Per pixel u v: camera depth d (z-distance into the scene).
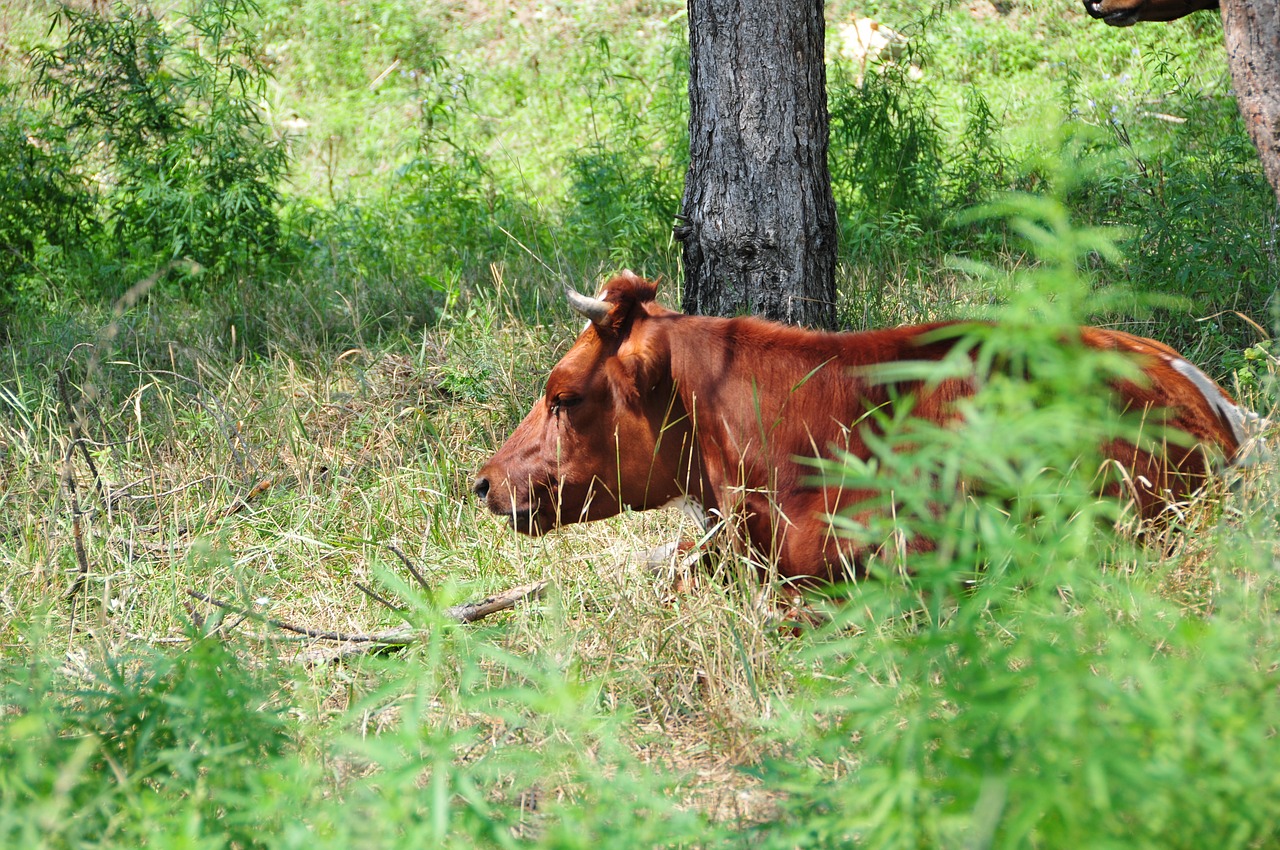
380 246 14.23
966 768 3.51
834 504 6.49
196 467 9.10
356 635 6.76
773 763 4.71
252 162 14.53
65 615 7.23
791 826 4.46
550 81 20.09
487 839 4.29
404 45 21.59
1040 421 3.58
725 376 6.77
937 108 17.98
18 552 7.91
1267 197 11.73
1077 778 3.39
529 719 5.64
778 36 8.85
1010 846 3.21
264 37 22.33
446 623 4.70
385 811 3.89
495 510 7.24
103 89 14.64
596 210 13.98
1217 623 4.16
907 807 3.60
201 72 15.57
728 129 9.00
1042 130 4.21
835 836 4.25
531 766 4.82
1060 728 3.46
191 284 13.65
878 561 6.25
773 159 8.99
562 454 7.05
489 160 17.39
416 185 15.74
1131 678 4.63
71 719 5.00
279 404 10.13
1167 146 14.16
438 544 8.02
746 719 5.40
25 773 4.39
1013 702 3.59
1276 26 6.66
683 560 7.09
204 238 13.75
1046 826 3.42
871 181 13.67
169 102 14.94
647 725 5.99
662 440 6.94
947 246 12.73
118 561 7.74
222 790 4.46
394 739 4.30
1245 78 6.84
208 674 4.78
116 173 15.12
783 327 6.84
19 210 14.30
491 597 7.07
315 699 5.88
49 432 9.17
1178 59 18.97
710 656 6.14
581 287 12.02
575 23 21.94
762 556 6.77
